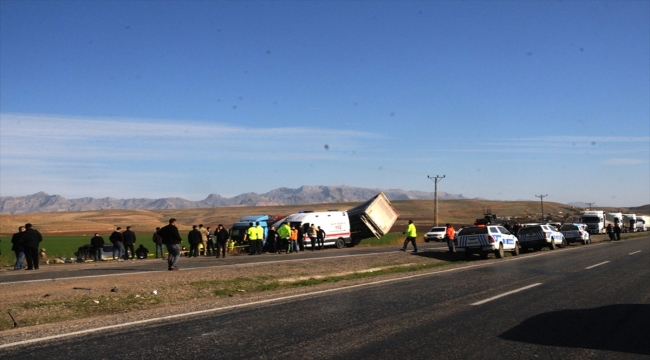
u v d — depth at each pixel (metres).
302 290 15.13
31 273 19.95
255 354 7.47
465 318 10.22
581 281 16.61
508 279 17.45
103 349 7.80
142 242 55.88
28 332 9.20
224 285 15.88
